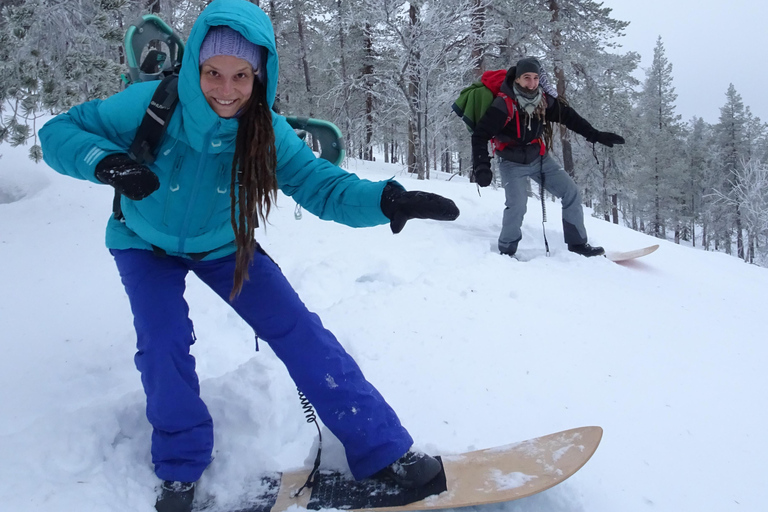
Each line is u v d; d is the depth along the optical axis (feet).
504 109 13.80
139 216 5.34
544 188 15.29
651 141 111.96
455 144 74.90
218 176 5.25
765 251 105.81
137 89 5.00
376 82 50.19
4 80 13.70
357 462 5.40
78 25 15.72
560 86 57.82
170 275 5.53
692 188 132.16
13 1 17.48
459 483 5.30
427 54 38.09
